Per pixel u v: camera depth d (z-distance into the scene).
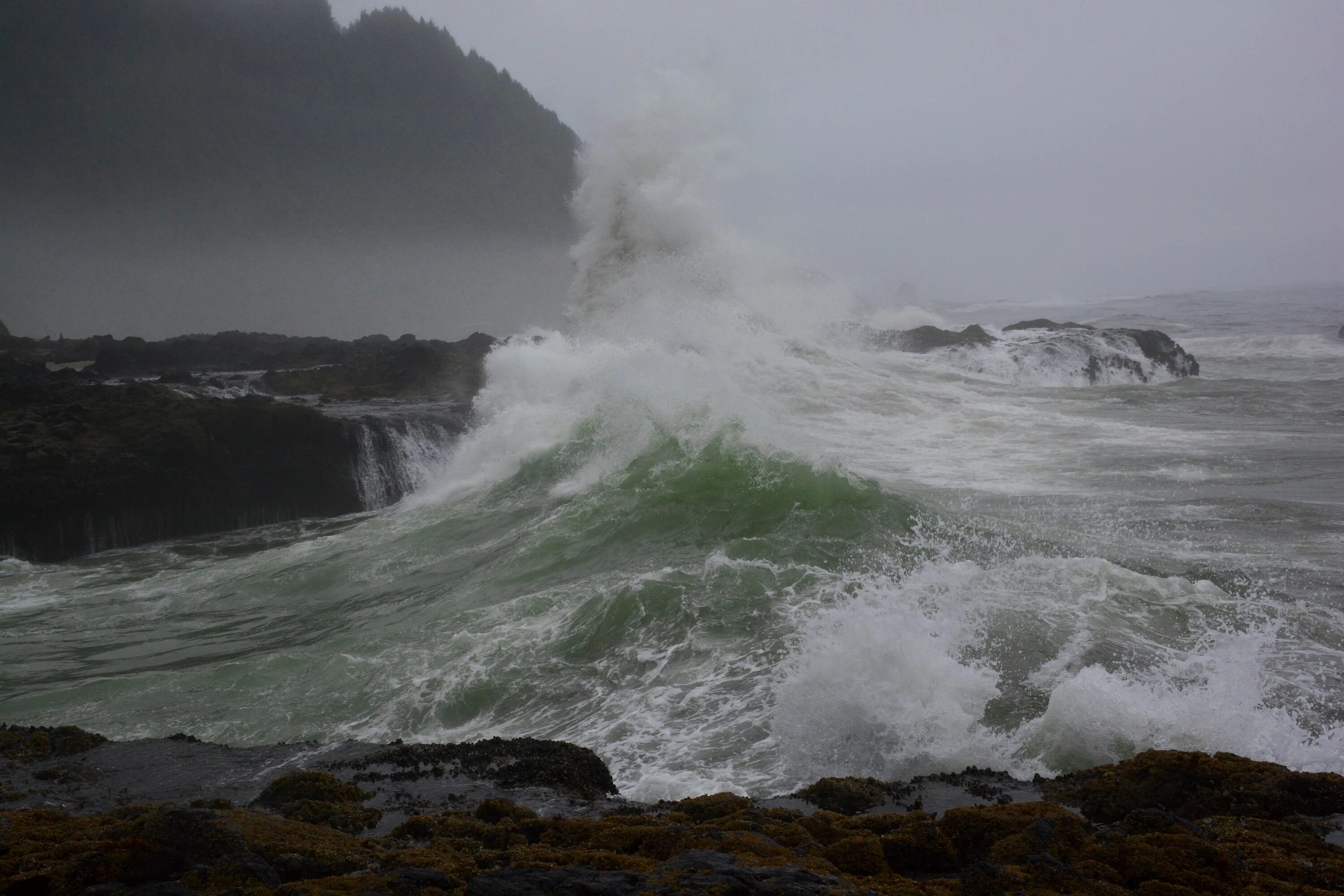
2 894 4.07
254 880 4.08
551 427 22.06
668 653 10.26
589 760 7.40
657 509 15.43
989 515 15.51
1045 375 33.41
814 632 10.09
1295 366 37.59
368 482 24.66
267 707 10.15
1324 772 5.77
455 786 6.73
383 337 45.81
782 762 7.65
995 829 4.74
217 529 22.75
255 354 42.59
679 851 4.58
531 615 12.12
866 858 4.51
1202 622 9.97
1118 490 17.12
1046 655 9.21
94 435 22.88
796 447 16.45
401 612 13.33
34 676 12.02
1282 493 16.19
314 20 172.25
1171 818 4.72
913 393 28.06
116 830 4.51
